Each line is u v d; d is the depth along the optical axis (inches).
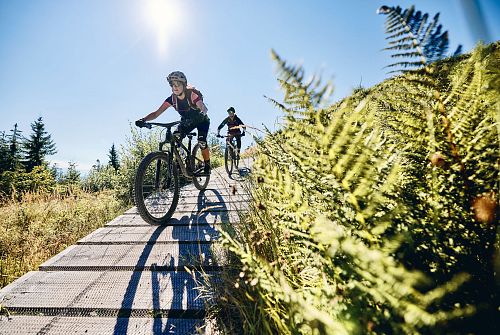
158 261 92.7
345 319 23.6
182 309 65.8
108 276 84.7
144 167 138.4
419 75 26.7
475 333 23.2
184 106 198.4
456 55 23.8
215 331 55.8
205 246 102.9
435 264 27.4
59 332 61.5
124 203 273.4
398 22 24.7
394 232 26.8
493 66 22.8
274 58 22.6
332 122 22.6
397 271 17.7
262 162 29.9
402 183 32.2
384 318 23.3
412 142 31.6
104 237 118.7
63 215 214.4
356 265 22.8
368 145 24.4
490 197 26.5
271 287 26.8
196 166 222.7
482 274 26.2
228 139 265.6
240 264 67.1
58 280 83.3
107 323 63.7
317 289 30.1
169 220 141.2
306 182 33.8
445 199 28.9
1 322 65.2
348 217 27.5
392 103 30.9
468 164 27.3
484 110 26.5
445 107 30.3
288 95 23.5
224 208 155.6
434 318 17.9
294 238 37.6
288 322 36.4
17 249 142.3
